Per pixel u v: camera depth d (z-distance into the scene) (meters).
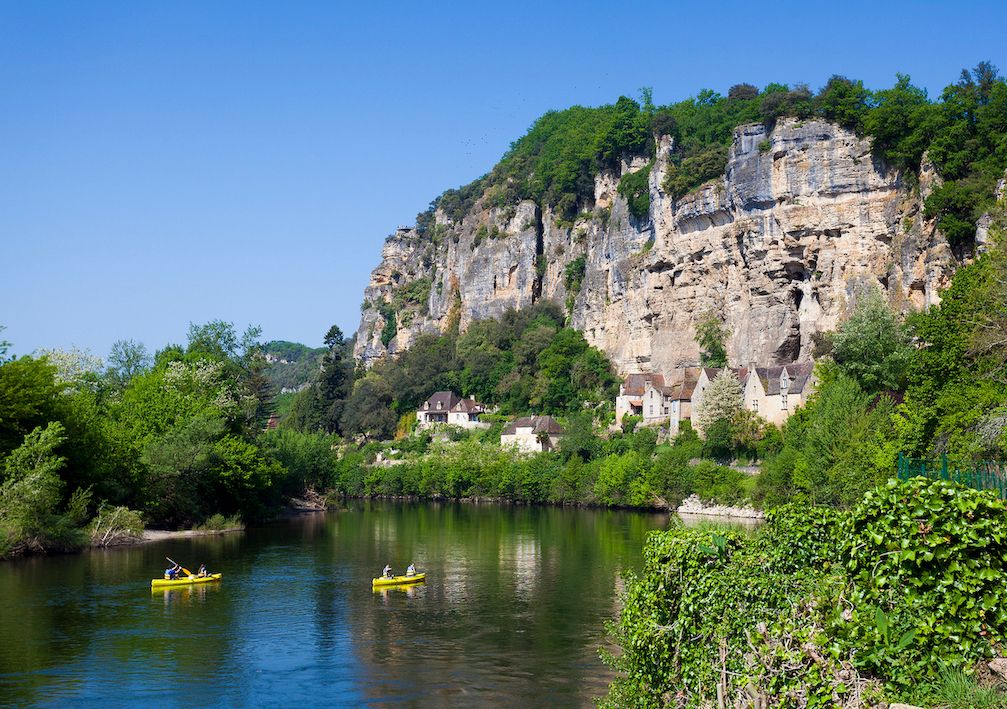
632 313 174.12
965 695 15.38
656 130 174.88
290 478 118.50
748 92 185.62
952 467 41.03
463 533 86.94
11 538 62.38
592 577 58.19
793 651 17.44
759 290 139.38
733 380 126.56
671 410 145.75
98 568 58.88
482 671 36.16
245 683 34.53
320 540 79.44
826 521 20.45
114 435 78.25
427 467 153.25
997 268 59.03
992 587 16.62
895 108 121.88
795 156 133.50
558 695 33.16
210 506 89.25
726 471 109.38
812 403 94.44
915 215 115.38
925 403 63.47
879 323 93.56
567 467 134.25
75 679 34.59
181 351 115.94
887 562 17.34
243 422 102.19
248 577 57.50
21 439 66.88
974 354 59.25
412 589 53.69
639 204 175.25
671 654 21.08
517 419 173.38
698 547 21.00
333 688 34.03
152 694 33.09
